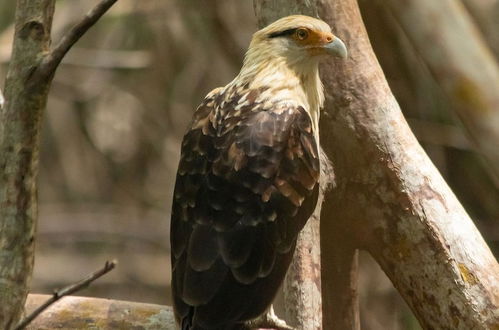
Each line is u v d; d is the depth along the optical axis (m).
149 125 23.64
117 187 24.58
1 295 9.45
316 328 11.26
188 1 21.19
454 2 13.95
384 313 18.92
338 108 12.09
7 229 9.51
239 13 20.28
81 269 24.80
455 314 11.77
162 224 24.56
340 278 12.76
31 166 9.61
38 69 9.48
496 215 18.70
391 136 12.01
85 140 24.31
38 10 9.50
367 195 12.06
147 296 25.06
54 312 11.39
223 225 10.49
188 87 22.53
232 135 11.07
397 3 13.82
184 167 11.03
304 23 11.80
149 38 22.33
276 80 11.76
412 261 11.98
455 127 18.34
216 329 10.09
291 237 10.84
